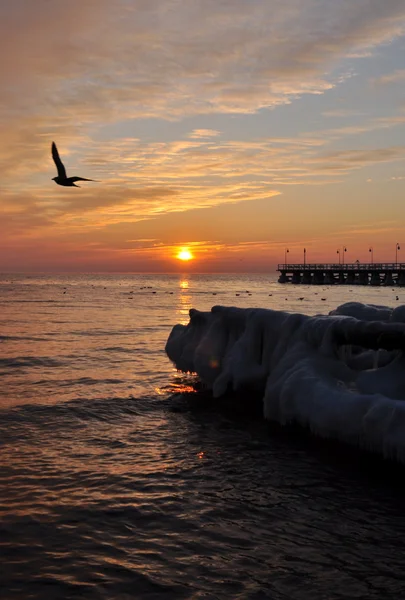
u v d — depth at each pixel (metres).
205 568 6.32
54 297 89.56
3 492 8.48
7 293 103.94
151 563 6.43
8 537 7.03
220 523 7.55
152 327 38.31
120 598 5.70
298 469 9.73
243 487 8.89
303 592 5.82
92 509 7.95
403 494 8.55
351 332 12.15
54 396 15.44
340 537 7.13
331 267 138.75
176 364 17.73
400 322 12.03
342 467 9.79
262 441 11.42
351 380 11.98
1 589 5.83
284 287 141.12
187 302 75.81
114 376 18.70
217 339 16.08
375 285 128.88
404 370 11.31
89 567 6.32
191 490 8.76
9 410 13.69
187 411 13.98
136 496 8.47
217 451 10.76
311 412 10.95
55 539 7.00
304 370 12.02
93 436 11.72
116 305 68.31
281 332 13.91
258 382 14.23
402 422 9.13
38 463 9.88
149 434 11.95
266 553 6.70
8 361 21.78
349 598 5.71
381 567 6.37
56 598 5.68
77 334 33.19
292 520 7.66
